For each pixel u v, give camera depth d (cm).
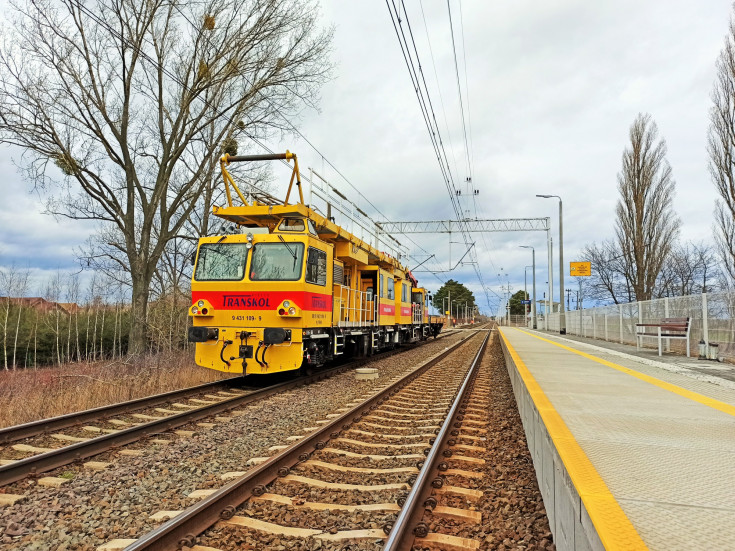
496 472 550
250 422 801
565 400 684
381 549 344
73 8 1464
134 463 589
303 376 1292
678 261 4625
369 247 1733
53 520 429
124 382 1117
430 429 755
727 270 2667
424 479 469
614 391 776
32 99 1434
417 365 1730
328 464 570
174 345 1833
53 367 1541
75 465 583
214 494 425
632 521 285
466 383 1129
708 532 271
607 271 4897
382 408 924
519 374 959
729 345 1256
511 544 374
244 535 390
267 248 1157
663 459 412
